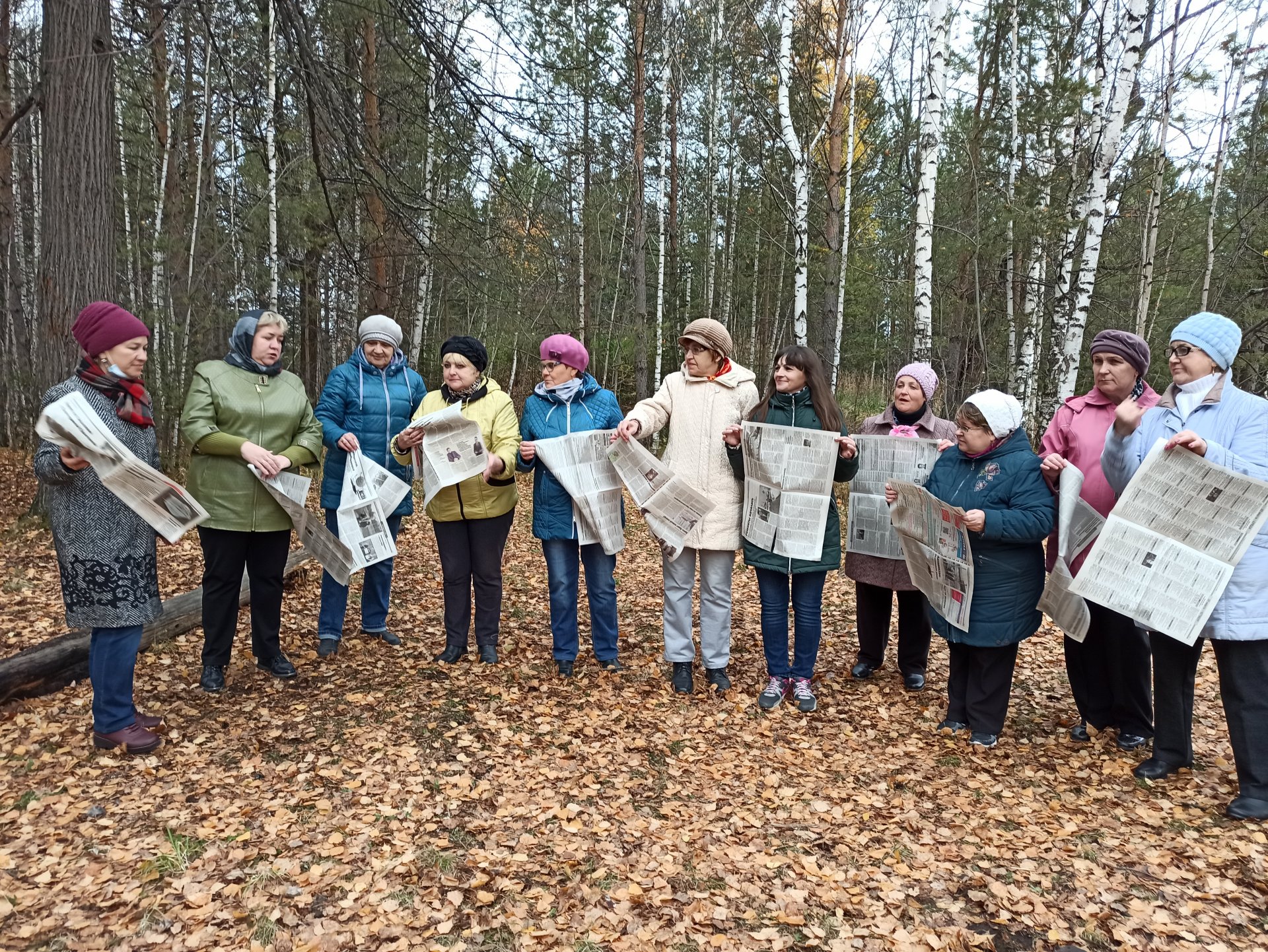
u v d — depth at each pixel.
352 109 6.89
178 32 8.81
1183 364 3.15
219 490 3.73
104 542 3.04
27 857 2.49
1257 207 13.50
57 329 6.10
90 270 6.14
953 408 14.02
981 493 3.59
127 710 3.22
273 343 3.87
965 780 3.34
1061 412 3.85
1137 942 2.26
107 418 3.06
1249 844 2.73
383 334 4.45
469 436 4.02
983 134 13.98
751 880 2.58
